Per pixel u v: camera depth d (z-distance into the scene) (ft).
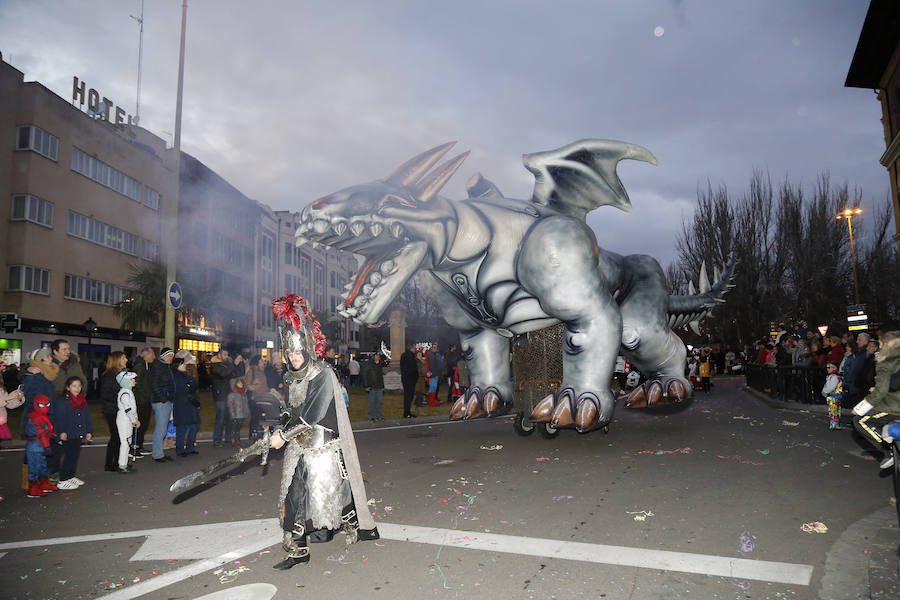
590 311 26.45
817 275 126.93
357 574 12.26
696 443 26.76
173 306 50.19
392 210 24.80
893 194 93.40
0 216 84.02
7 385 61.41
